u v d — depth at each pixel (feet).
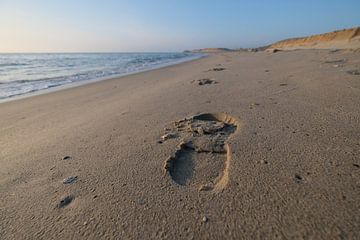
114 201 4.31
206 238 3.35
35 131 9.05
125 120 9.28
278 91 11.91
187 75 25.50
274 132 6.73
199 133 7.13
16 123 10.57
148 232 3.54
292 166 4.93
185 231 3.50
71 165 5.82
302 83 13.26
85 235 3.58
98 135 7.82
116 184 4.84
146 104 11.85
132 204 4.19
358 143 5.63
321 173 4.59
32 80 28.76
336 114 7.71
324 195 3.99
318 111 8.20
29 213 4.18
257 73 20.63
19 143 7.80
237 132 6.98
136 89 18.04
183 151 6.11
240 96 11.57
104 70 43.39
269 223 3.52
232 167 5.13
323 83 12.49
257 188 4.34
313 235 3.25
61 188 4.86
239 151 5.79
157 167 5.40
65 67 53.42
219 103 10.52
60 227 3.78
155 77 26.53
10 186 5.11
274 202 3.93
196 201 4.15
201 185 4.65
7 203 4.51
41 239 3.58
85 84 24.27
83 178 5.17
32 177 5.41
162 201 4.22
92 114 10.96
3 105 15.07
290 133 6.56
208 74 23.85
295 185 4.32
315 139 6.05
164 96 13.56
